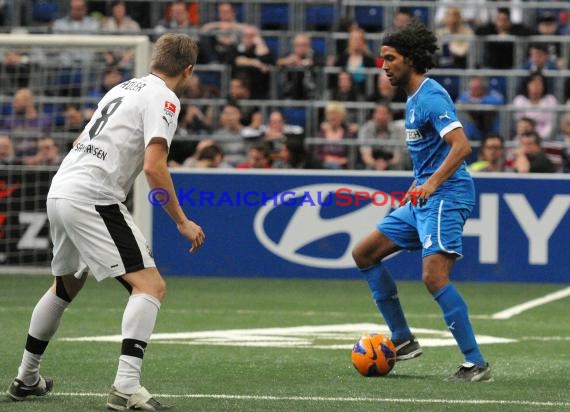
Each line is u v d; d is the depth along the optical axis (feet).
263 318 76.13
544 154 106.01
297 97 125.39
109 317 74.90
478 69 132.16
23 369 43.60
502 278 100.27
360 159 114.73
